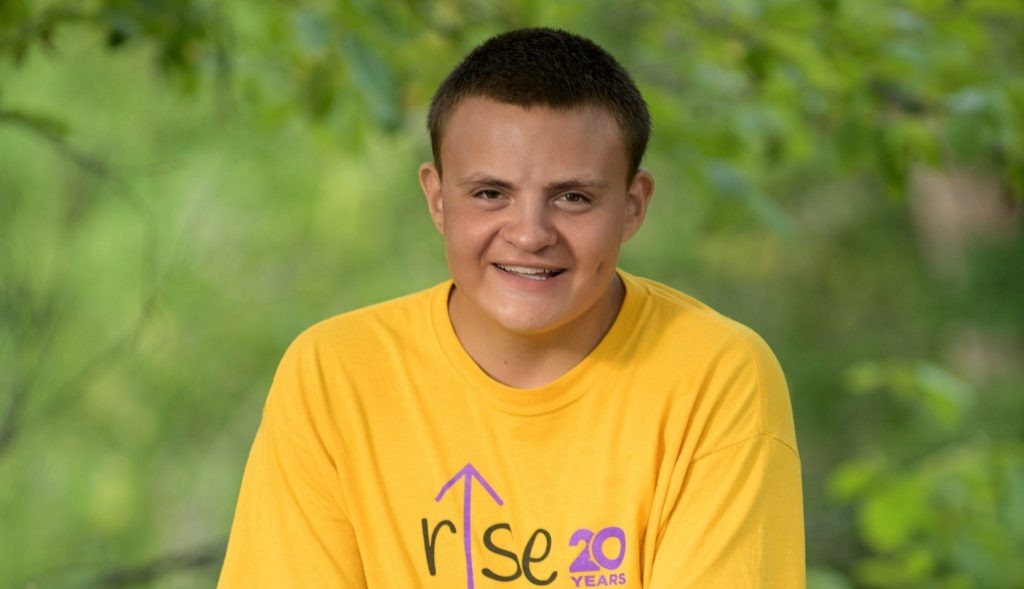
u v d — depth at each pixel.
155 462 19.47
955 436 20.89
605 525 4.82
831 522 12.61
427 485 4.91
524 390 4.86
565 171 4.59
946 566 9.91
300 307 20.78
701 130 8.73
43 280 11.70
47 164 14.78
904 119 8.28
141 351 17.73
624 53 9.73
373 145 17.83
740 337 5.01
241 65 8.70
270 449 5.04
